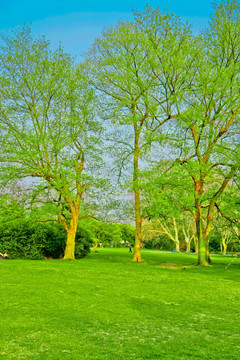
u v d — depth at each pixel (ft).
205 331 25.68
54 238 103.04
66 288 42.78
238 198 79.30
